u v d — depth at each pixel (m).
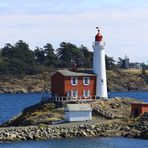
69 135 141.50
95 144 130.38
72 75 173.88
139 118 154.75
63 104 167.12
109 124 148.25
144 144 129.75
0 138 135.38
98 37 180.38
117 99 176.12
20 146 127.75
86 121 154.25
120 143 131.50
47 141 135.50
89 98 175.88
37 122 153.88
